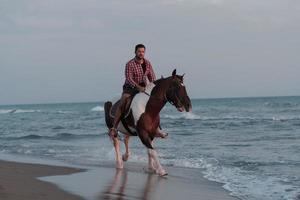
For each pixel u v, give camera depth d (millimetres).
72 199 6730
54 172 9750
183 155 13094
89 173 9703
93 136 21312
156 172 9609
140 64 9719
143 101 9328
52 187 7680
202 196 7371
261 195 7484
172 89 8969
